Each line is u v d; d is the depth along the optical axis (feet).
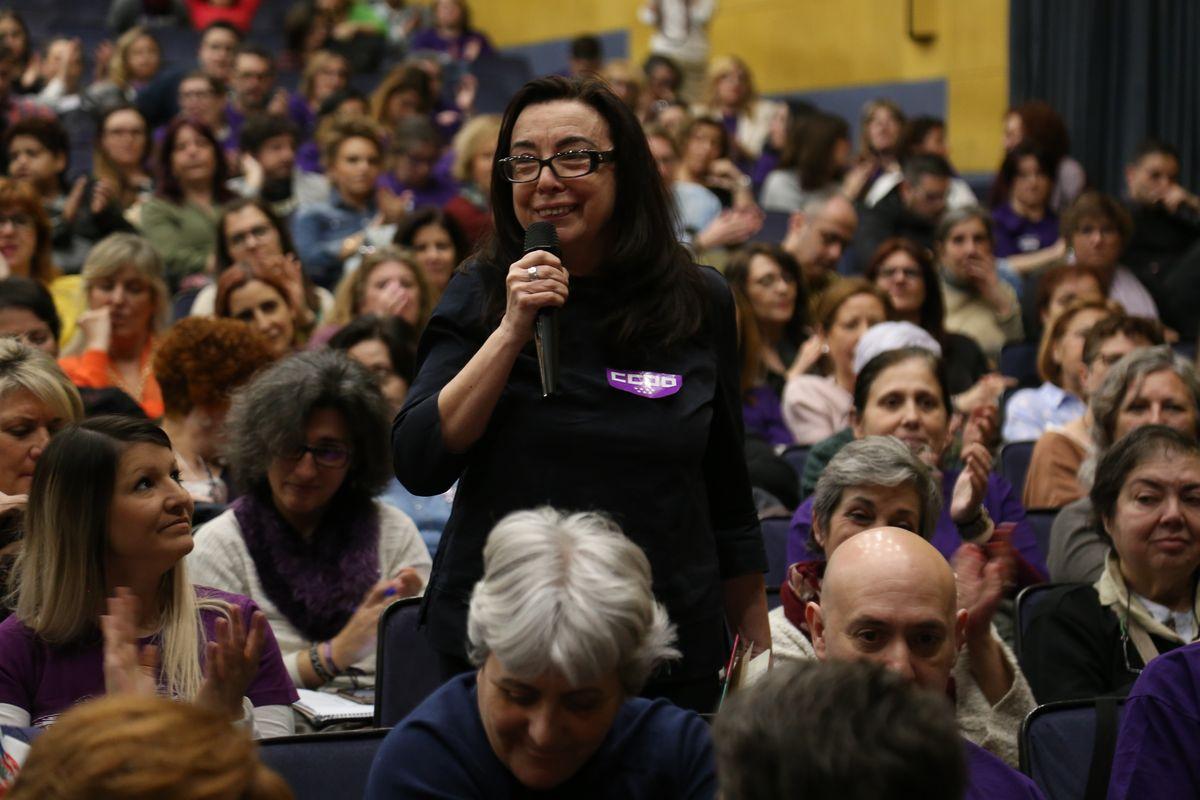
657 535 11.62
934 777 7.07
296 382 16.92
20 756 11.17
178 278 38.60
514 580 9.43
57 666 13.11
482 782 10.23
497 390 11.10
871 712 7.20
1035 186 44.93
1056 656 16.39
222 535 17.17
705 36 63.52
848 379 29.12
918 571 11.33
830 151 48.29
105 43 57.98
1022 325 36.78
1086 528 19.67
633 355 11.84
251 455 17.07
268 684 13.93
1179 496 15.99
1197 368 28.66
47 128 38.22
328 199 41.34
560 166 11.73
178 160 39.42
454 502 12.07
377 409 17.21
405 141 41.47
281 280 29.30
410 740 10.39
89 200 36.78
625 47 70.49
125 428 13.35
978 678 14.74
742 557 12.80
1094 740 13.69
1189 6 49.80
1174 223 41.37
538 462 11.56
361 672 17.12
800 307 32.76
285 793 7.21
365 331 23.62
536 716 9.58
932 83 61.21
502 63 68.03
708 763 10.40
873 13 63.52
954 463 22.39
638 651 9.53
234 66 54.54
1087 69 52.34
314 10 62.59
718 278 12.55
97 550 13.16
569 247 11.85
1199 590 16.30
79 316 27.20
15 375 16.12
